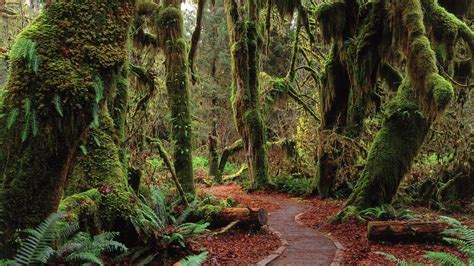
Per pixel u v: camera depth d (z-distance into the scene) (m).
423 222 9.48
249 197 19.14
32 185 4.88
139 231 7.10
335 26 17.50
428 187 16.83
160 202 8.93
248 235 10.12
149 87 13.37
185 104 13.84
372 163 12.73
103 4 5.16
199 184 26.17
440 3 16.50
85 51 4.98
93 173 7.32
